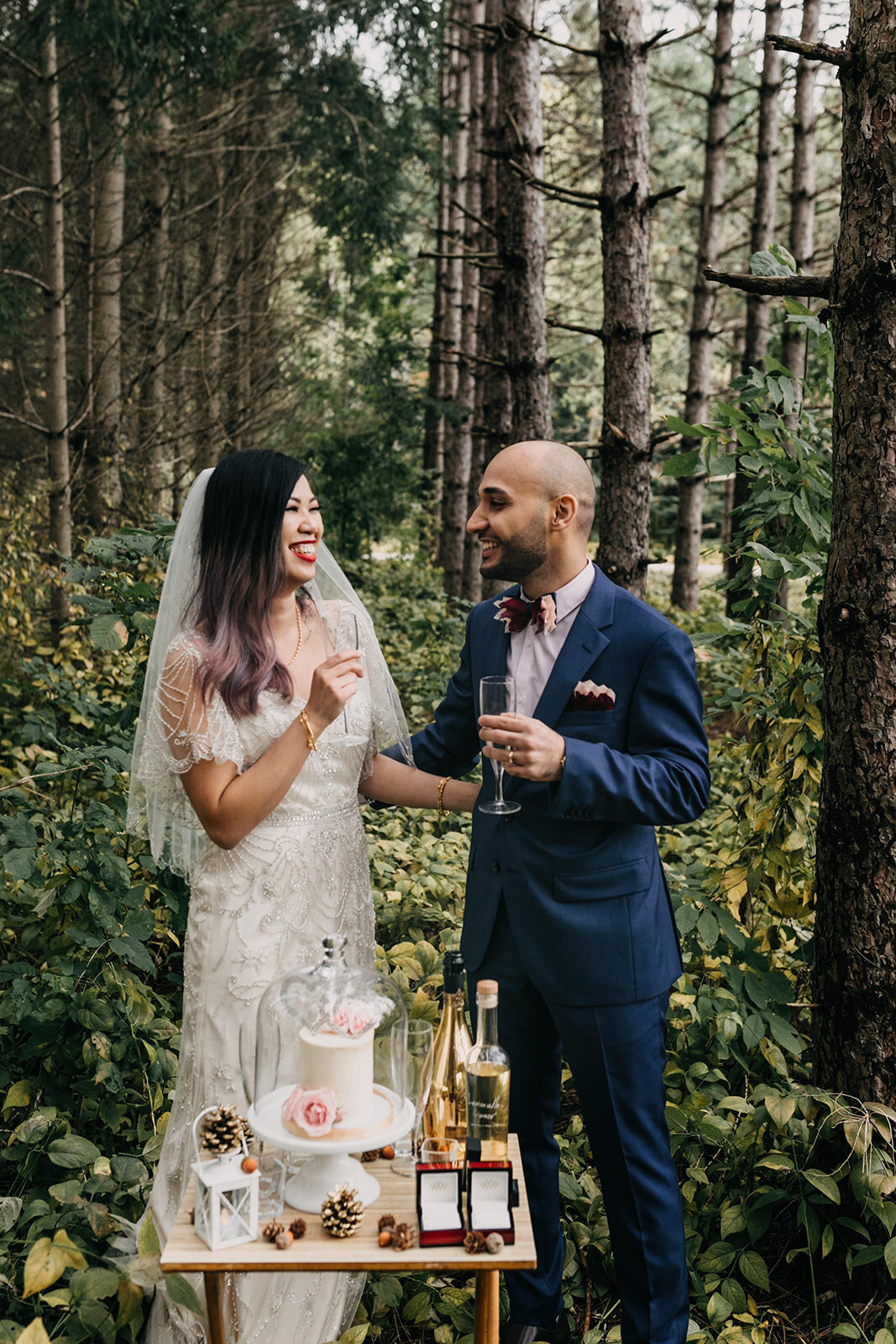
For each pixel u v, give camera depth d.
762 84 9.78
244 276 11.20
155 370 9.20
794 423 3.60
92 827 3.11
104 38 6.98
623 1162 2.27
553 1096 2.50
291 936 2.33
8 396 9.59
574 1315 2.52
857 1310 2.44
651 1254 2.26
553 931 2.28
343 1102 1.78
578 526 2.34
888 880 2.43
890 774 2.41
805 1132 2.55
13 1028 3.14
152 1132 2.85
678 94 16.11
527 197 5.68
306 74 10.30
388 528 14.70
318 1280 2.28
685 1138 2.79
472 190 11.97
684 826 4.75
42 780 4.04
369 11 9.70
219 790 2.22
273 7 9.91
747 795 3.43
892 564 2.37
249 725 2.25
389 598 10.28
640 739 2.29
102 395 8.68
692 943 3.25
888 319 2.32
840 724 2.48
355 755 2.47
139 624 3.47
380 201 10.58
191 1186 1.89
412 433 13.01
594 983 2.25
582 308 14.26
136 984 3.07
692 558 10.64
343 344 13.35
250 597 2.29
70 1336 1.97
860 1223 2.47
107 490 8.43
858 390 2.38
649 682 2.28
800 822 3.19
